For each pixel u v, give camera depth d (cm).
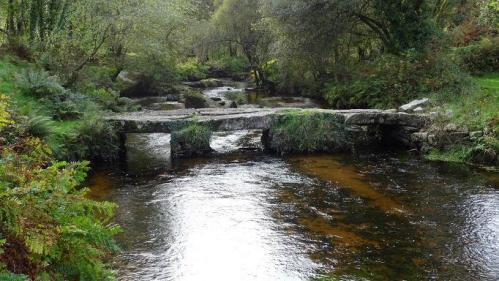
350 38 2467
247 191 1053
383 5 2128
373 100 1992
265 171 1226
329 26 2169
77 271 416
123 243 770
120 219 879
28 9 1922
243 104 2417
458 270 670
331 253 734
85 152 1273
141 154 1437
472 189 1024
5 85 1369
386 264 693
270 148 1453
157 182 1134
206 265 697
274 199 996
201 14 4597
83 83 1867
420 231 812
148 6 2119
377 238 788
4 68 1533
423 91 1850
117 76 2686
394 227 834
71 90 1698
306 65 2517
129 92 2716
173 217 893
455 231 808
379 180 1119
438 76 1861
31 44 1862
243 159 1366
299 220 874
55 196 409
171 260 711
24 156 461
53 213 406
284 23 2223
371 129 1580
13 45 1775
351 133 1481
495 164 1196
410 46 2106
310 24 2158
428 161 1285
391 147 1488
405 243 766
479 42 2227
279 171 1223
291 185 1095
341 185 1088
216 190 1064
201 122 1409
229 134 1716
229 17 3253
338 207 941
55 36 1802
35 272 372
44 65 1761
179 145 1402
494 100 1402
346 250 744
